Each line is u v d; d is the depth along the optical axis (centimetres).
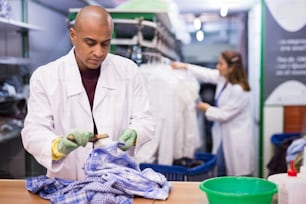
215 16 387
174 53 378
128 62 178
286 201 119
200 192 139
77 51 155
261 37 326
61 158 143
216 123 338
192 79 307
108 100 168
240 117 316
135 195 132
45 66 167
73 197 122
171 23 321
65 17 356
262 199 109
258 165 345
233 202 109
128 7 284
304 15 319
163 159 266
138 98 176
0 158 312
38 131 152
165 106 266
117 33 296
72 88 164
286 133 333
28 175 313
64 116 165
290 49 325
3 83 297
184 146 280
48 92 162
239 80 313
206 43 391
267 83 332
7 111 301
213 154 313
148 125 167
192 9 374
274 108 335
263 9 323
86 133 136
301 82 329
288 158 234
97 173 130
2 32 309
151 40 304
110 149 134
